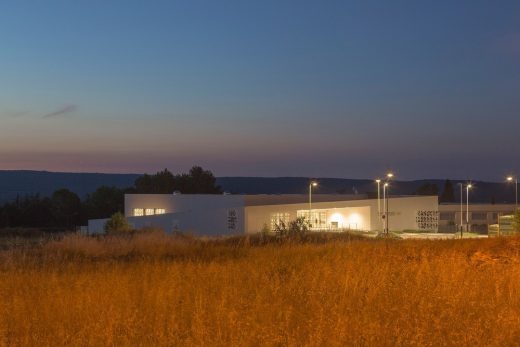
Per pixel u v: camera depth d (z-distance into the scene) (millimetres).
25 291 12367
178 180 128250
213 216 70000
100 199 113062
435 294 10359
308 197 73938
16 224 98688
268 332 8102
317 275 12742
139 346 8031
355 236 35000
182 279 12781
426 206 78188
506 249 20469
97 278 13328
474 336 8055
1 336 8477
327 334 8023
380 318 9109
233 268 14609
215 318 9016
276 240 30969
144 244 25516
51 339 8500
